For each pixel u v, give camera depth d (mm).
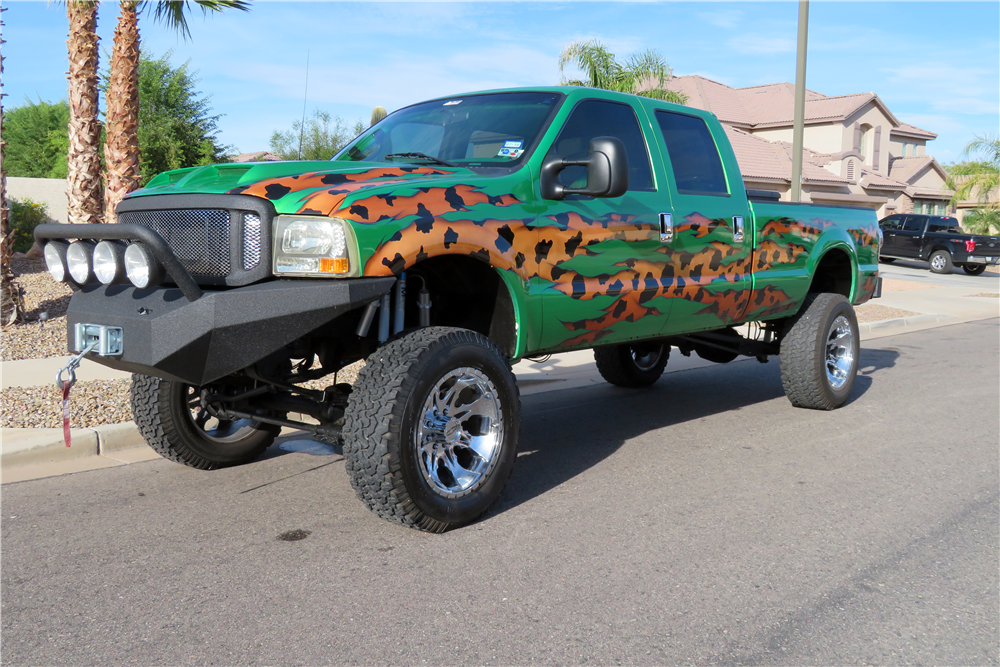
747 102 39688
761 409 6887
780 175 31188
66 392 3529
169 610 3090
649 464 5148
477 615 3061
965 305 16328
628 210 4777
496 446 4027
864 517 4195
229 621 3004
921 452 5488
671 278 5121
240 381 4547
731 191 5668
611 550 3705
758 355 7051
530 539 3830
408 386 3607
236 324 3348
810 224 6367
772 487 4684
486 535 3877
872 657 2816
